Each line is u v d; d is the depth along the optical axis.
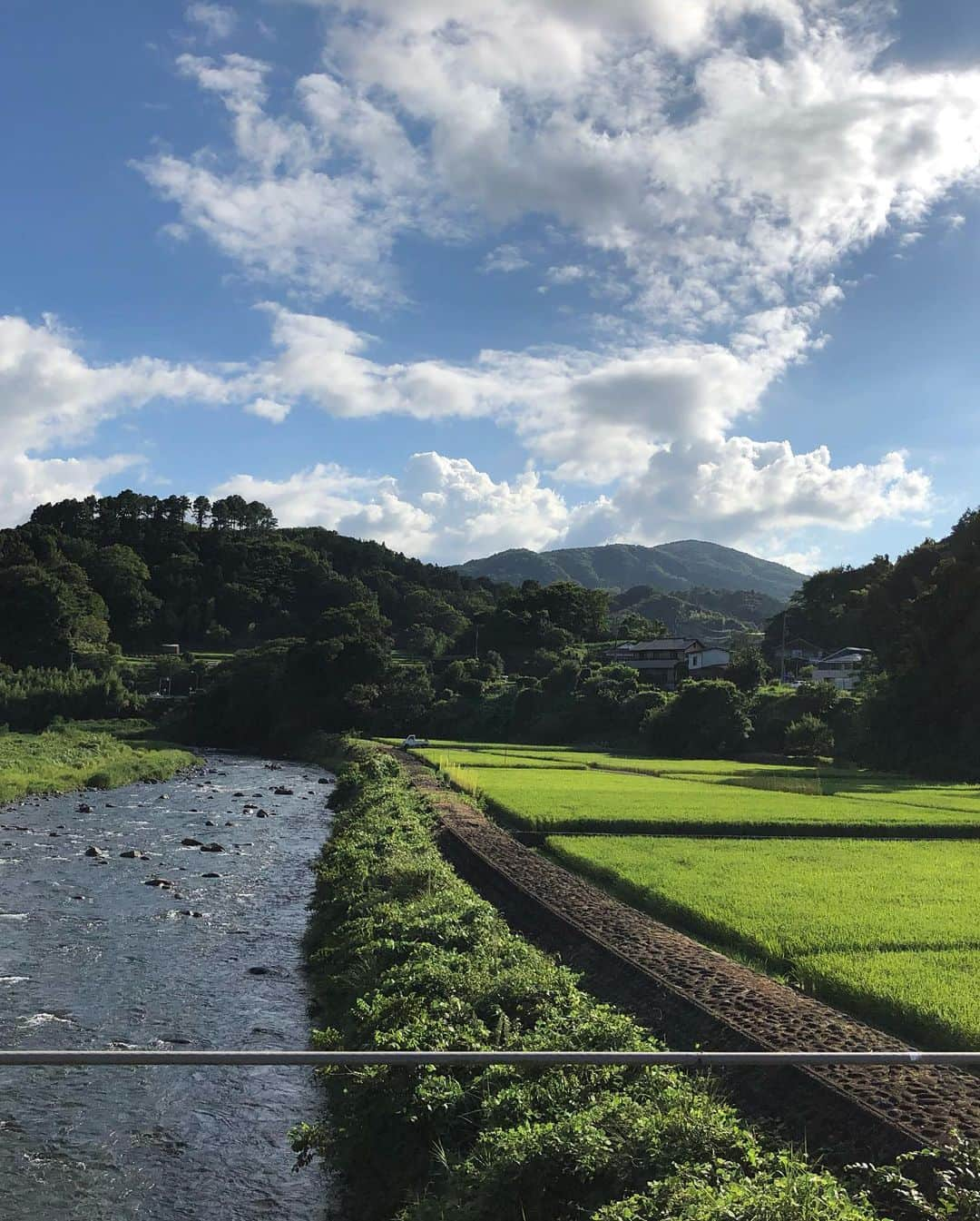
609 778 48.22
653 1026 11.29
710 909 16.77
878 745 58.44
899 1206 6.72
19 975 16.75
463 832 26.66
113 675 97.06
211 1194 9.66
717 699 69.44
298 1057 5.31
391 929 15.63
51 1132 10.99
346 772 52.47
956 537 64.94
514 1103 8.58
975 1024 10.27
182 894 23.94
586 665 101.25
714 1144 7.40
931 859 23.11
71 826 35.41
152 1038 13.88
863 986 12.00
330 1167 9.98
